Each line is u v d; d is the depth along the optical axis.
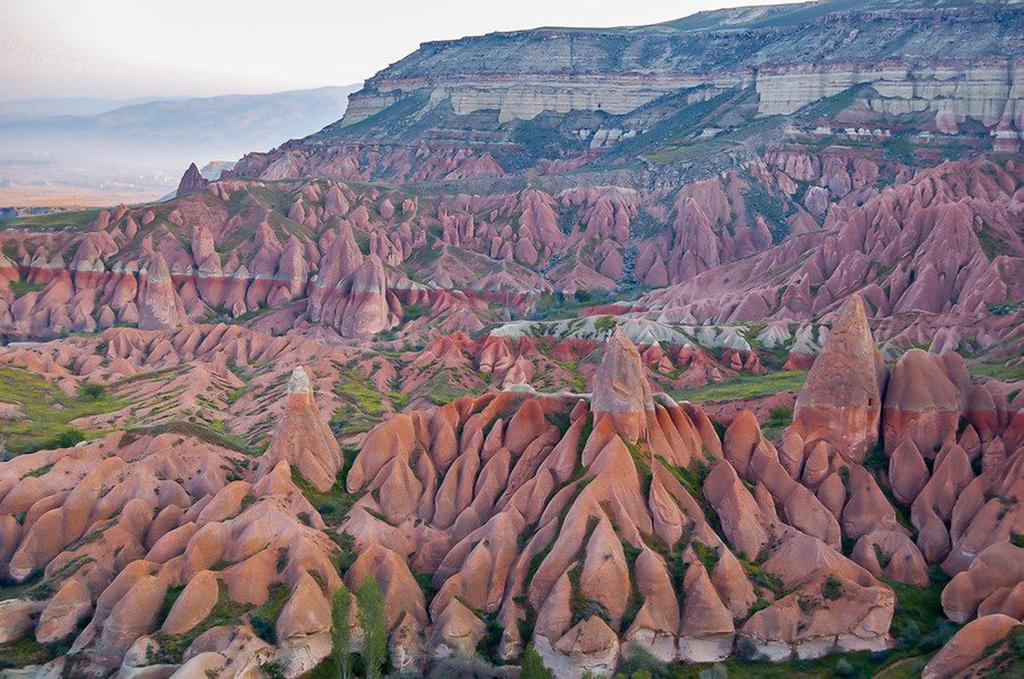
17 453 107.75
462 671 69.62
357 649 71.50
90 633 72.69
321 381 138.25
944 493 81.62
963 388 87.94
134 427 109.50
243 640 69.06
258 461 98.75
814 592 72.50
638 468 80.38
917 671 66.62
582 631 69.75
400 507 84.81
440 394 137.00
